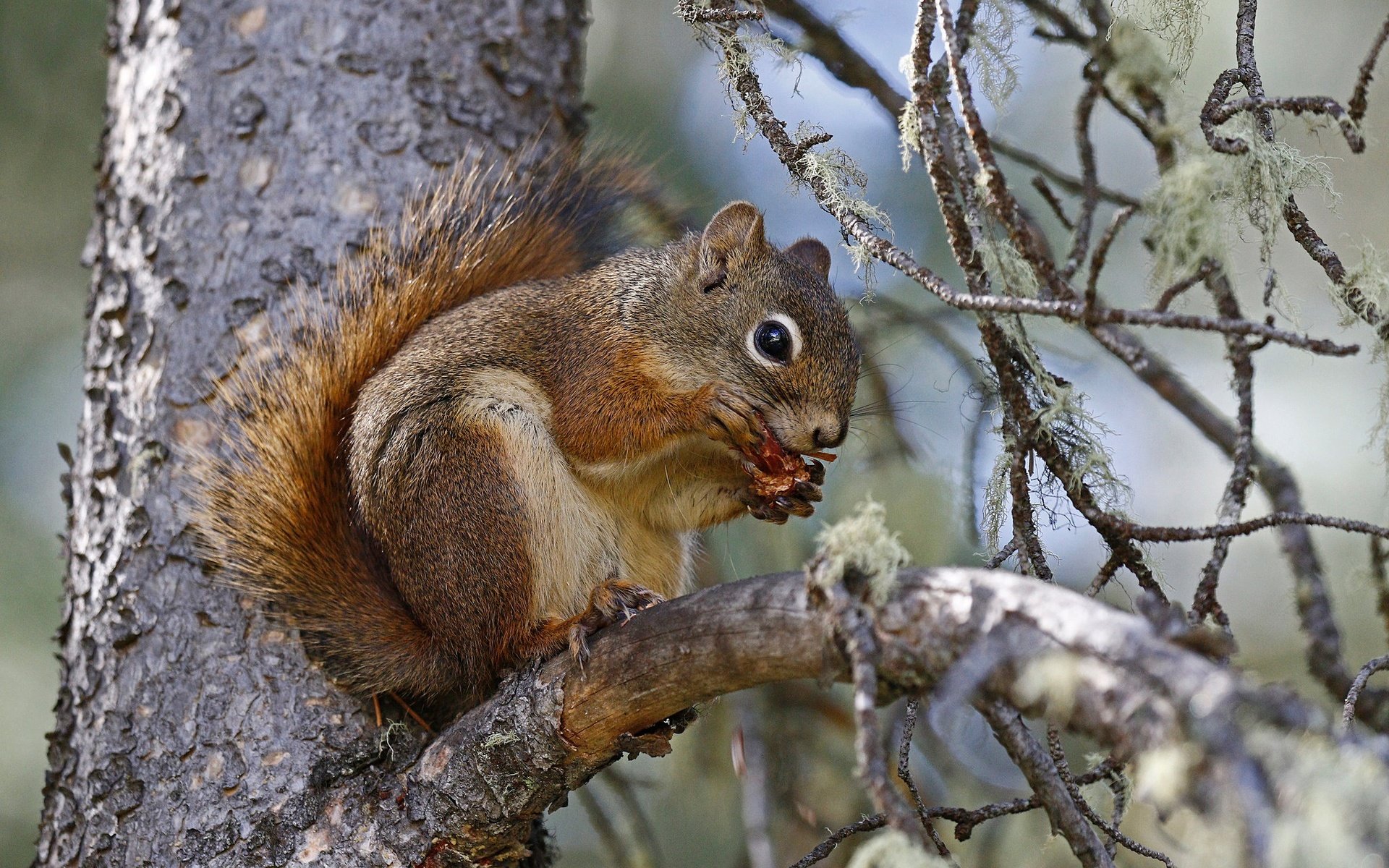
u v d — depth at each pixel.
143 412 9.15
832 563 5.80
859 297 11.68
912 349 14.34
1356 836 4.38
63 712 8.84
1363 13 16.78
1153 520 16.75
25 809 15.62
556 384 9.98
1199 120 7.55
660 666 6.77
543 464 9.57
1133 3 8.26
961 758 11.91
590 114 12.34
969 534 10.84
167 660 8.51
